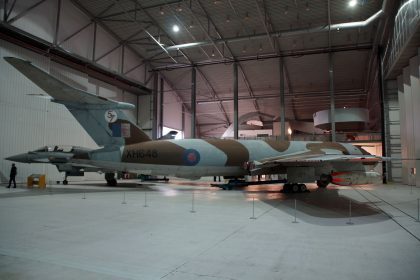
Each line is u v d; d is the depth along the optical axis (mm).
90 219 7617
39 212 8695
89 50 24406
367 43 24672
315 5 21047
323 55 26875
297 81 31047
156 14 23141
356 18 22312
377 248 5027
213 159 14992
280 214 8391
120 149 14422
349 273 3865
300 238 5703
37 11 20234
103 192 14695
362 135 29062
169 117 35750
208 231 6281
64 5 22219
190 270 3984
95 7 23234
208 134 43438
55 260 4398
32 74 10516
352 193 14422
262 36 23172
